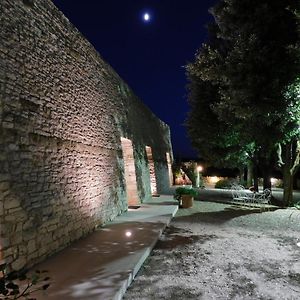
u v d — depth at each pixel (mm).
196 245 7488
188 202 13938
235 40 10203
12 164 5133
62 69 7379
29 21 6051
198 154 19422
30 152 5684
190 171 30953
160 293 4797
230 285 5121
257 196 15914
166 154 26469
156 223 9555
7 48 5254
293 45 8312
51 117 6598
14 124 5266
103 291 4441
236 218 11211
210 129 15508
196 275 5543
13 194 5090
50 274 5102
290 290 4961
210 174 37344
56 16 7316
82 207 7867
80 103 8367
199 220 10859
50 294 4320
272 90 8711
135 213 11445
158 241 7863
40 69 6309
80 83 8492
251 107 8969
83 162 8203
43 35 6578
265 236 8445
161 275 5535
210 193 20625
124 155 14195
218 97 14938
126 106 14141
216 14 11211
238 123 12039
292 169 13875
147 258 6473
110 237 7727
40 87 6230
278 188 27781
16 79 5434
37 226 5688
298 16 7770
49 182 6277
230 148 16500
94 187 8867
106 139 10422
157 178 20531
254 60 8719
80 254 6246
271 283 5219
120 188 11523
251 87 8766
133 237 7715
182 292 4836
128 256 6105
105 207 9664
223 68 9312
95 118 9516
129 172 14094
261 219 10977
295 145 14258
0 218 4738
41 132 6121
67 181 7117
